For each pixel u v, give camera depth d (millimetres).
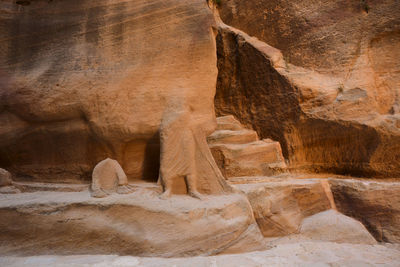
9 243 3162
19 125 4340
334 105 5191
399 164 4785
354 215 4457
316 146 5492
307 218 4316
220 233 3197
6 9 4543
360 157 5066
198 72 4219
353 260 2980
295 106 5461
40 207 3256
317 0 6055
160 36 4250
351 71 5379
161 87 4090
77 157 4328
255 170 4789
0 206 3236
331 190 4777
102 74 4148
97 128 4074
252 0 6887
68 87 4137
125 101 4047
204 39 4262
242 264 2836
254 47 6062
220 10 7441
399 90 5141
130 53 4215
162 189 3686
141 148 4254
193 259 2932
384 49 5402
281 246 3557
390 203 4223
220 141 5250
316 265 2832
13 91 4242
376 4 5496
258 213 3896
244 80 6223
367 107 4992
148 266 2711
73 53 4312
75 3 4461
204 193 3797
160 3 4316
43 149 4410
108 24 4332
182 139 3811
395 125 4711
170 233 3090
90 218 3213
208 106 4207
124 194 3451
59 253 3109
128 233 3115
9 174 3896
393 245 3904
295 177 5270
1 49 4469
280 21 6375
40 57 4402
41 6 4539
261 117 5949
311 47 5887
